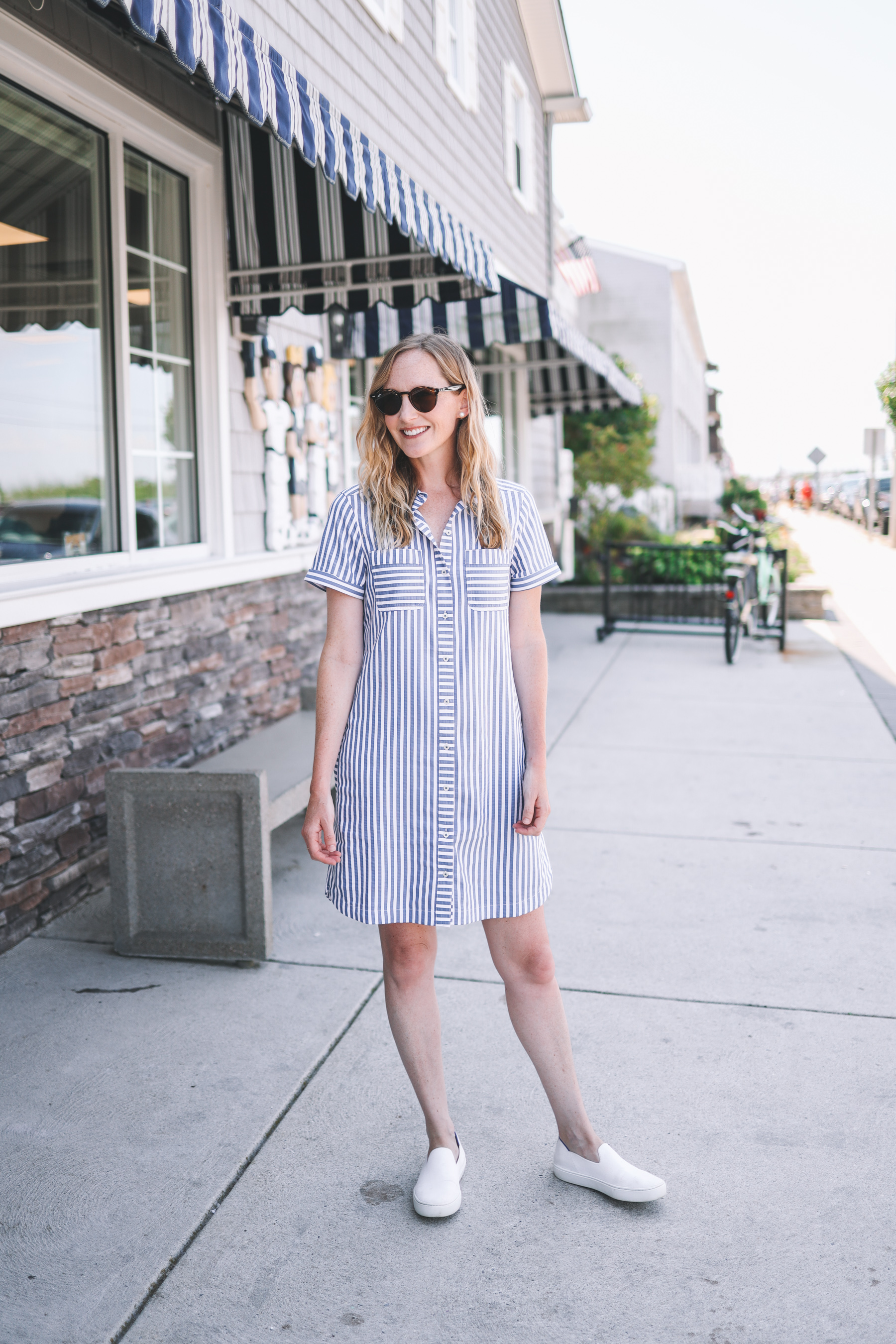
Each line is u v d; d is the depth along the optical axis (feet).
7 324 12.66
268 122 10.49
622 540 57.16
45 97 12.87
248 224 17.16
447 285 18.26
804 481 151.84
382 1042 9.96
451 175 29.27
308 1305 6.67
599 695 26.50
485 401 7.32
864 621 38.45
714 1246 7.13
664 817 16.80
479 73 32.65
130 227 15.01
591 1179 7.68
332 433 22.09
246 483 18.17
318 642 21.21
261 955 11.55
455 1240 7.25
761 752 20.68
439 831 7.16
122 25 13.38
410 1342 6.36
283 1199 7.72
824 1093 8.95
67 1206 7.64
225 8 9.73
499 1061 9.55
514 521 7.40
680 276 98.68
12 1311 6.64
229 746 17.34
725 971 11.35
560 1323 6.48
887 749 20.71
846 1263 6.94
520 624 7.57
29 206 12.93
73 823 13.19
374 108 22.54
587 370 40.37
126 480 14.80
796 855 14.92
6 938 11.98
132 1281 6.89
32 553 13.17
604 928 12.54
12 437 12.79
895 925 12.46
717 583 36.45
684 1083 9.15
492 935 7.65
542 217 42.27
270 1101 8.97
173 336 16.34
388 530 7.14
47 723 12.62
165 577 14.93
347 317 22.07
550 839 15.80
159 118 15.02
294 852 15.47
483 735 7.23
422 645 7.13
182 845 11.59
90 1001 10.78
